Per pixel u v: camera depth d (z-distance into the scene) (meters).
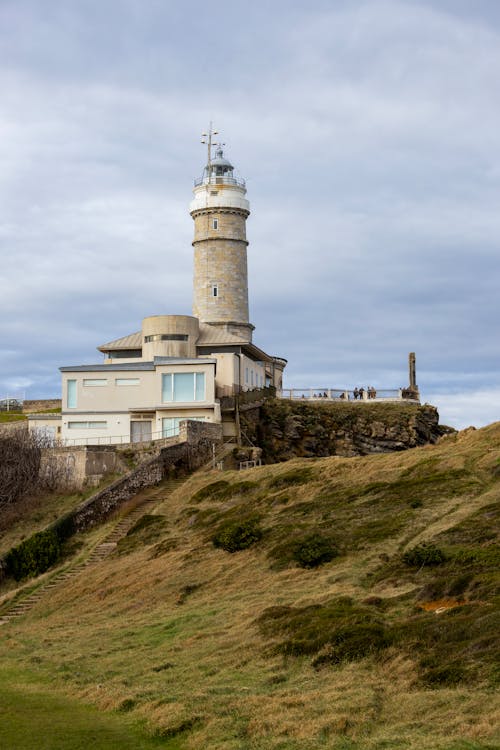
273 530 55.88
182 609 46.34
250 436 93.50
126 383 90.75
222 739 27.86
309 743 26.55
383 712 28.38
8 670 39.91
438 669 30.16
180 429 82.06
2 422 99.88
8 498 71.69
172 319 100.12
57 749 27.58
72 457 75.44
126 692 33.72
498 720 25.81
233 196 115.75
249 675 33.94
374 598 39.72
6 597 56.84
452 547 45.25
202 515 64.38
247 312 116.94
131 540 63.28
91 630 46.06
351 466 68.25
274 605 42.34
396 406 106.88
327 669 33.12
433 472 61.28
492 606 34.25
